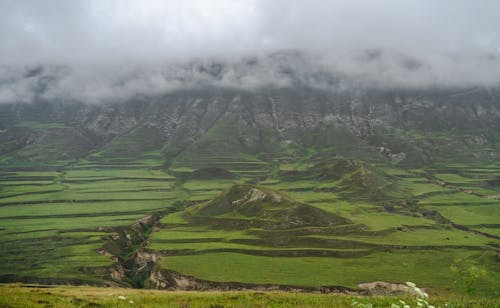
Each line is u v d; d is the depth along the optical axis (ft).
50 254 440.04
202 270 381.81
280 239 468.75
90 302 149.69
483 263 384.06
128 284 398.01
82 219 575.38
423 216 646.33
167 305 144.36
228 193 600.39
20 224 544.62
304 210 528.22
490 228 565.53
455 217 618.44
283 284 345.31
